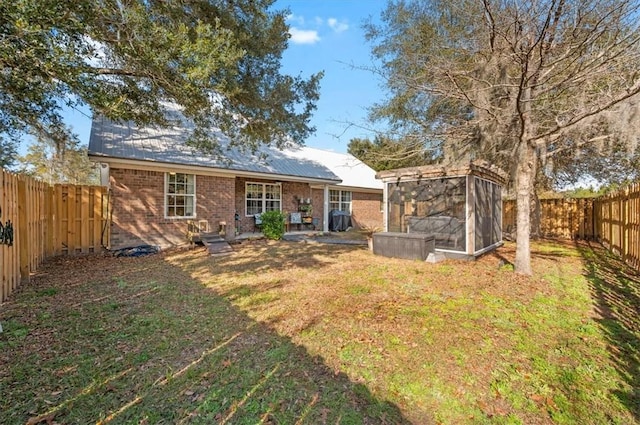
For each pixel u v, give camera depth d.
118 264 7.17
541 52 4.33
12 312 4.02
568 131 6.29
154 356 2.96
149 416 2.16
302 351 3.07
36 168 19.41
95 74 4.43
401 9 8.92
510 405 2.32
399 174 9.35
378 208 20.16
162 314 4.01
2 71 4.00
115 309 4.18
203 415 2.18
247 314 4.04
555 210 13.75
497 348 3.15
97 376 2.62
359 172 19.94
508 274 6.23
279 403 2.31
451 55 6.64
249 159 12.83
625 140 5.57
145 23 4.28
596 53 4.89
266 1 6.58
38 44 3.47
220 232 10.91
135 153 9.24
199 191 10.54
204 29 4.65
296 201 14.60
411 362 2.88
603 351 3.09
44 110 5.89
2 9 3.09
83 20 3.80
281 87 7.45
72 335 3.38
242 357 2.95
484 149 8.43
